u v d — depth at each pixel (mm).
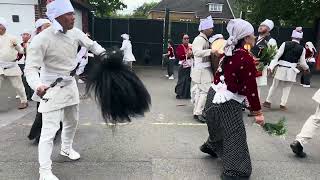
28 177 4328
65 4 3982
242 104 4160
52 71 4176
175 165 4719
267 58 7090
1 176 4344
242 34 3994
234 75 4035
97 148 5320
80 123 6691
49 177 4109
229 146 4090
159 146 5445
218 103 4098
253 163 4867
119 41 18328
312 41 17688
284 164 4855
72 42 4242
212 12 56000
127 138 5805
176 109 8148
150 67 17844
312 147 5574
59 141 5500
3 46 7453
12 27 13242
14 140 5664
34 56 3938
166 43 17906
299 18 19234
